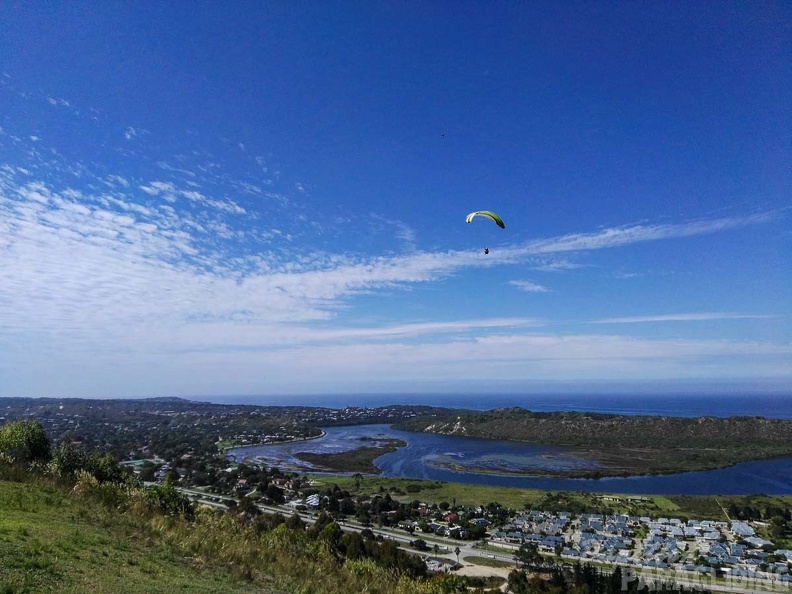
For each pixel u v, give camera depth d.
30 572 7.50
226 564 10.73
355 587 11.54
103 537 10.42
